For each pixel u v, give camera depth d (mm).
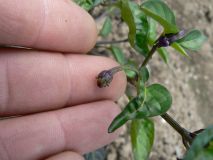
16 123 64
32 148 64
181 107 98
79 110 69
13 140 63
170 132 94
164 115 58
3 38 61
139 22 67
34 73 66
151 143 63
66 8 65
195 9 112
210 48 110
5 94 65
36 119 65
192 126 98
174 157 92
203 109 101
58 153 66
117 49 83
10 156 63
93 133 69
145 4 58
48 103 69
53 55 68
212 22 112
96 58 72
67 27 66
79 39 69
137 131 63
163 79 100
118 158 88
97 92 71
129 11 60
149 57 62
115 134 72
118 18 102
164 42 60
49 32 65
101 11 95
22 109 68
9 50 65
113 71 64
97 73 71
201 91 103
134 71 66
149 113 56
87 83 70
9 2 58
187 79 103
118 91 72
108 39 99
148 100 57
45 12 63
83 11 68
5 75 65
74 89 70
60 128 66
